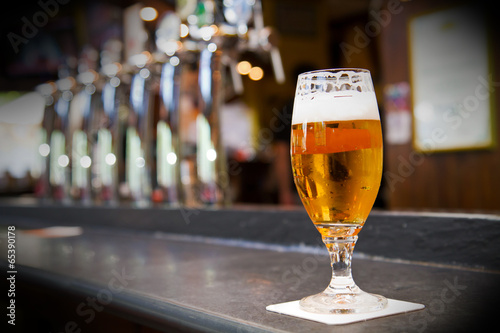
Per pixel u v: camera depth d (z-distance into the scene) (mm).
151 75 1804
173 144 1683
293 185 4383
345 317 542
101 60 2150
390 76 3951
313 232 1135
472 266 835
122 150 1931
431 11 3658
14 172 5293
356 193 590
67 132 2170
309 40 6461
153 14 1866
